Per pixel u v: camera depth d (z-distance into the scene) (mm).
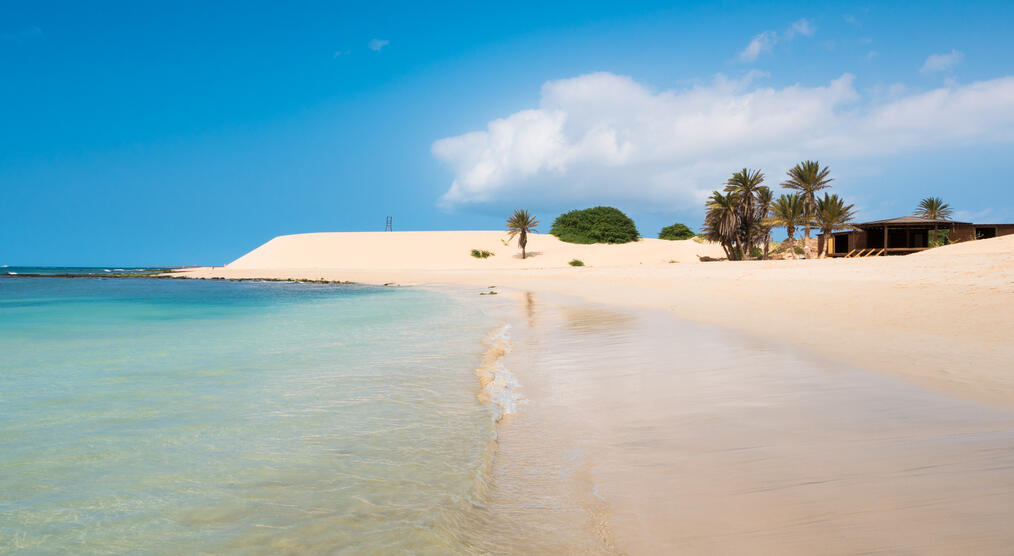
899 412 4781
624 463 3982
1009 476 3244
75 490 3787
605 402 5754
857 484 3281
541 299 21828
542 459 4199
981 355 7098
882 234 45812
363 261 81812
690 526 2949
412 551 2891
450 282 41062
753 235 54562
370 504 3498
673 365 7426
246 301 26062
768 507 3082
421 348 10016
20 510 3486
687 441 4340
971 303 10969
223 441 4797
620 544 2836
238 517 3357
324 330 13320
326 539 3061
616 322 12797
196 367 8367
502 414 5535
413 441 4734
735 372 6781
